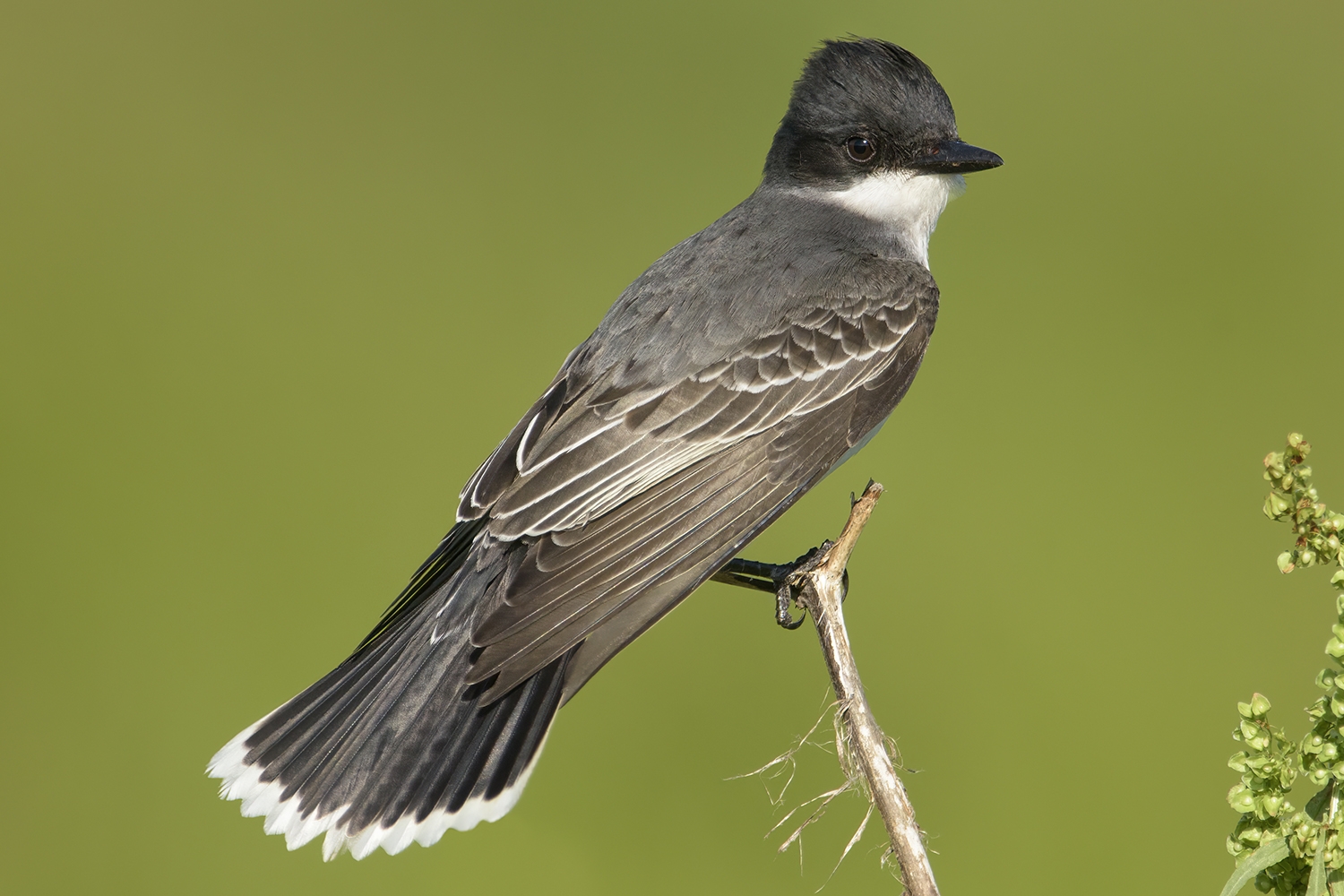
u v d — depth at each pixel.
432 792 6.97
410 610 7.93
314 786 7.09
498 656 6.90
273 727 7.31
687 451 8.16
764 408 8.41
